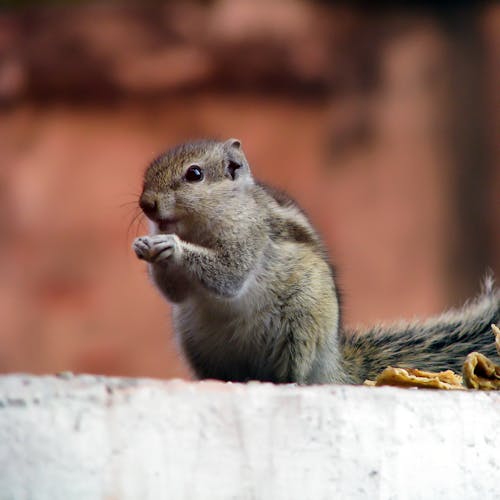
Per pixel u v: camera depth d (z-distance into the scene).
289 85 18.80
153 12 18.92
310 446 3.91
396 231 18.39
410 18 18.92
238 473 3.78
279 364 6.19
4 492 3.43
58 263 18.44
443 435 4.18
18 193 18.59
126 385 3.67
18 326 18.20
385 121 18.69
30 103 18.95
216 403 3.78
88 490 3.53
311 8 18.81
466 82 18.72
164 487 3.64
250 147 18.66
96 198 18.62
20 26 19.03
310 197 18.47
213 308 6.21
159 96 18.84
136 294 18.42
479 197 18.45
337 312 6.29
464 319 6.97
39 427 3.50
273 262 6.19
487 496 4.25
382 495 4.03
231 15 18.73
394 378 5.13
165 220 6.32
